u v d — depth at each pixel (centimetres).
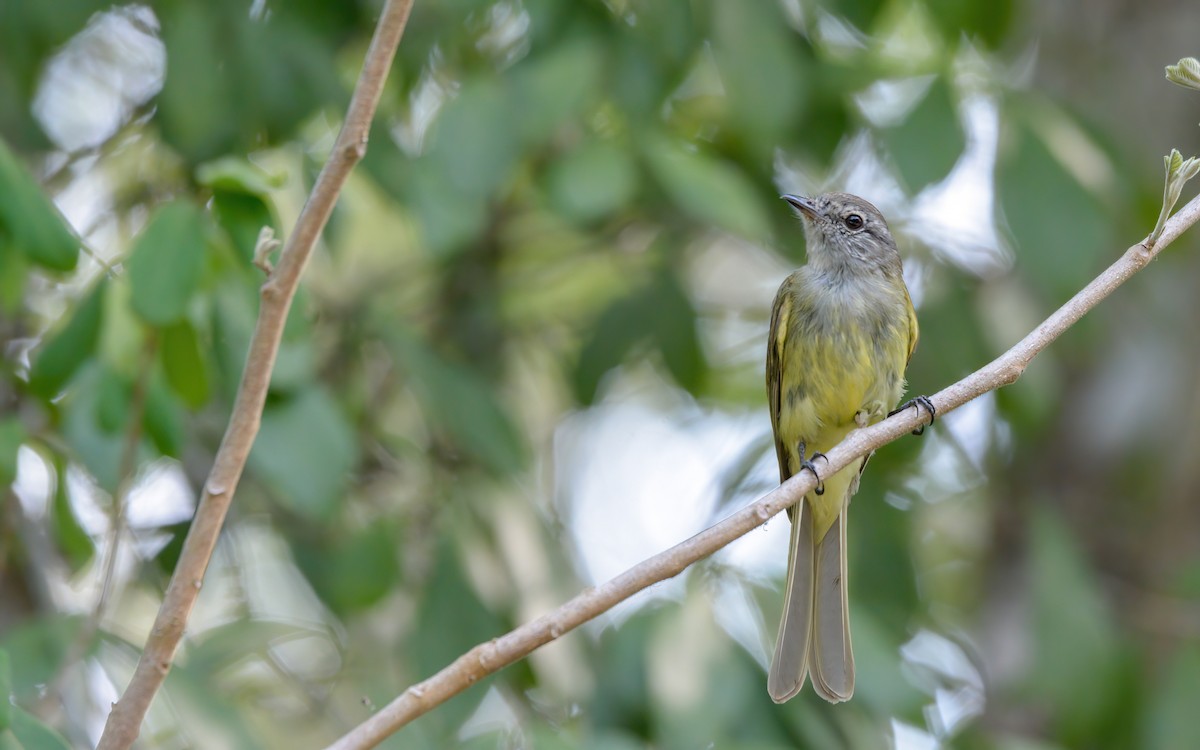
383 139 1009
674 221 1249
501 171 971
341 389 1225
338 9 1071
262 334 569
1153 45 1280
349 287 1348
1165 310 1241
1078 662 1105
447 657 1017
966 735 1052
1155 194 1180
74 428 879
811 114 1105
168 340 857
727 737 948
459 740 930
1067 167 1055
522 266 1334
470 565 1039
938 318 1159
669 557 623
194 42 999
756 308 1468
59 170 1252
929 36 1168
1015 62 1327
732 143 1180
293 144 1086
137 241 779
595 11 1030
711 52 1044
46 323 1170
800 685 882
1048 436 1299
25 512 1138
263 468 909
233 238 779
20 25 1056
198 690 845
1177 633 1196
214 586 1297
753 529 653
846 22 1061
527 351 1384
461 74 1159
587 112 1048
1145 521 1252
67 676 833
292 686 1179
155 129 1169
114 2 1062
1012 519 1312
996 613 1303
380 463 1198
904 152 1014
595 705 980
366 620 1191
